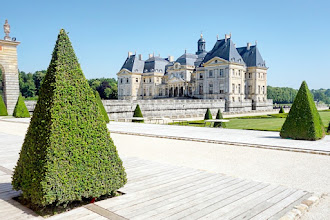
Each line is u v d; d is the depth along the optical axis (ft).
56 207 21.03
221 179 29.99
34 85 411.54
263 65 343.87
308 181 30.53
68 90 21.15
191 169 34.76
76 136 20.90
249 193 25.34
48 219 19.13
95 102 22.82
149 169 34.63
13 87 153.99
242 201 23.25
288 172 34.40
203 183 28.45
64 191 19.66
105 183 22.21
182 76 350.02
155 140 63.10
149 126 96.02
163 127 92.02
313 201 23.49
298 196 24.72
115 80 619.26
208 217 19.95
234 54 302.25
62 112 20.53
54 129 19.88
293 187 28.48
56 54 21.93
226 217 19.99
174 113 208.13
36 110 21.54
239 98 308.60
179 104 212.23
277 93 623.77
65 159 20.10
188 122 131.95
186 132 76.28
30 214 19.97
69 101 21.09
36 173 19.61
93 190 21.43
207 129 85.25
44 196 18.84
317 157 43.32
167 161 41.27
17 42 152.66
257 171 34.99
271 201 23.35
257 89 334.85
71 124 20.74
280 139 60.85
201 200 23.36
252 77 335.26
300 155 44.93
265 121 135.33
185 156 44.88
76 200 22.04
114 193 24.32
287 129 61.62
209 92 311.88
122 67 414.41
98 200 23.13
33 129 21.04
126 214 20.25
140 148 52.49
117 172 23.32
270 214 20.65
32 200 19.94
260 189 26.55
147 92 395.55
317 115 60.95
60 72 21.34
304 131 59.11
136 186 27.25
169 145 55.93
